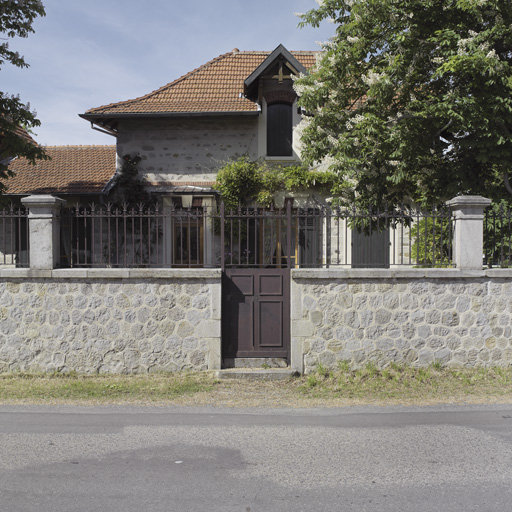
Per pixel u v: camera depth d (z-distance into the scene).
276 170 13.59
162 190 13.15
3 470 3.98
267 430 4.95
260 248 12.33
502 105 7.80
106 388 6.48
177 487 3.69
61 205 7.26
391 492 3.62
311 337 7.10
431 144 9.03
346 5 8.88
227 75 15.45
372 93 8.43
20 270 7.02
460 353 7.20
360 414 5.50
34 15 11.41
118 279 7.07
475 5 7.61
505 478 3.85
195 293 7.09
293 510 3.37
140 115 13.42
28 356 7.09
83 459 4.20
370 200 9.09
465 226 7.18
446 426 5.06
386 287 7.12
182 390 6.41
